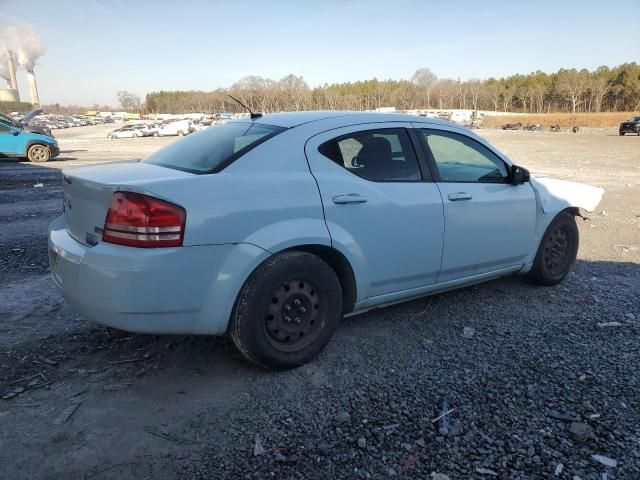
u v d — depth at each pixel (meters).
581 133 62.22
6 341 3.69
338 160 3.46
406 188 3.70
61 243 3.15
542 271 4.87
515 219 4.43
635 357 3.53
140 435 2.65
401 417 2.83
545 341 3.79
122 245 2.77
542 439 2.64
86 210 3.02
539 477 2.37
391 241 3.61
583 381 3.20
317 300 3.34
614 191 12.17
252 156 3.19
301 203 3.19
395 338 3.83
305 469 2.42
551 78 148.00
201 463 2.45
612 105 130.88
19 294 4.68
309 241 3.19
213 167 3.14
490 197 4.21
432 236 3.83
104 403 2.94
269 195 3.09
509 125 80.19
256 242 3.01
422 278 3.90
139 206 2.74
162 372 3.29
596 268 5.71
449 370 3.35
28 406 2.89
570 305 4.53
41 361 3.41
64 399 2.97
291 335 3.27
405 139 3.86
